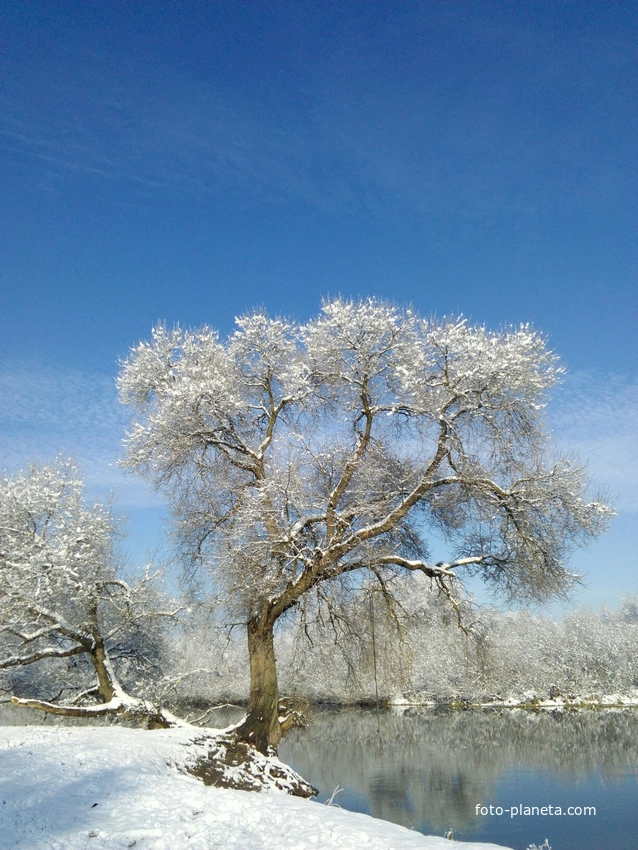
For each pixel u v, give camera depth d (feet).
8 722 81.61
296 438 55.06
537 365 53.36
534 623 174.70
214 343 64.28
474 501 55.01
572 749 92.53
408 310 58.13
